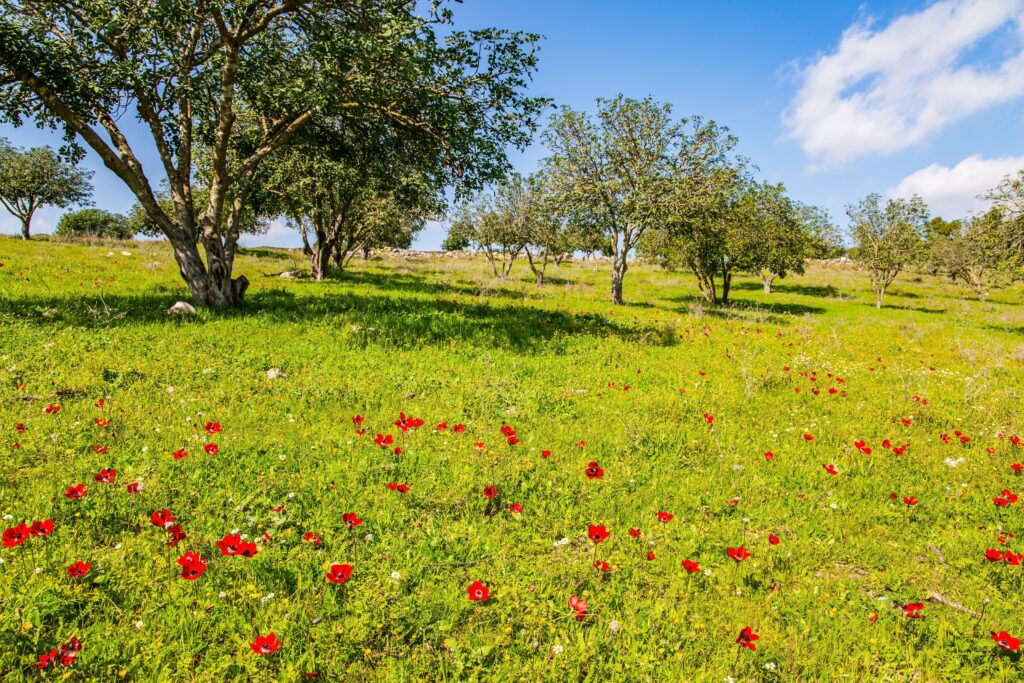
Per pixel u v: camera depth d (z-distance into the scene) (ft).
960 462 22.06
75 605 10.76
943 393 34.22
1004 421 28.04
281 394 24.35
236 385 24.79
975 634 11.97
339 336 35.81
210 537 13.12
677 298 112.68
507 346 37.37
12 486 14.69
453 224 111.24
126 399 21.66
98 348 28.17
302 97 39.06
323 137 52.29
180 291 48.42
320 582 12.05
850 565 14.96
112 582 11.43
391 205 86.12
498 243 112.88
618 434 22.62
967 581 14.14
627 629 11.42
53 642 9.74
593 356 37.04
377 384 26.81
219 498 14.99
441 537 14.39
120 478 15.38
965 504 18.63
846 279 172.65
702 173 78.84
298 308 44.24
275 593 11.54
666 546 14.88
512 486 17.47
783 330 63.31
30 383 22.24
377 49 36.83
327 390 25.22
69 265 59.52
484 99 44.47
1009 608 12.86
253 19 39.63
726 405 28.30
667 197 76.95
